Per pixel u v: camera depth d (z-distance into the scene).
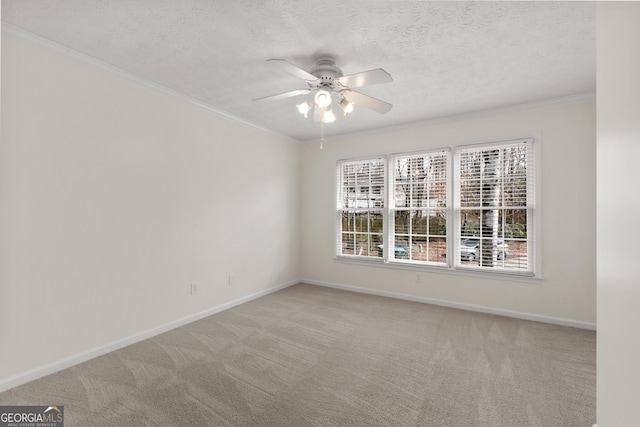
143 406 1.85
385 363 2.39
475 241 3.65
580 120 3.09
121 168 2.63
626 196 0.95
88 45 2.22
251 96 3.16
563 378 2.18
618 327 1.00
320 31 2.03
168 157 3.02
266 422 1.73
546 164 3.24
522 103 3.30
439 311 3.60
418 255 4.02
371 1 1.73
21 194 2.05
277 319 3.34
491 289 3.54
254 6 1.78
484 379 2.17
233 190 3.77
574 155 3.12
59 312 2.25
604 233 1.13
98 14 1.86
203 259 3.39
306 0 1.72
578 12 1.81
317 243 4.86
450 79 2.74
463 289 3.70
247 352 2.57
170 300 3.04
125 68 2.57
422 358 2.47
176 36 2.10
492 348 2.65
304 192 4.99
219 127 3.58
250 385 2.09
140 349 2.61
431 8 1.79
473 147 3.62
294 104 3.37
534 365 2.36
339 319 3.34
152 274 2.88
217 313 3.53
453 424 1.71
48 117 2.18
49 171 2.19
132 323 2.72
